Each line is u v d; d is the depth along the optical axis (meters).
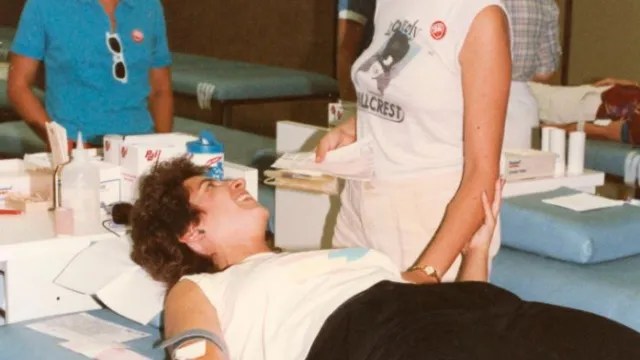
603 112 5.13
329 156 2.47
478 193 2.12
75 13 3.37
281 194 3.65
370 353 1.81
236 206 2.24
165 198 2.25
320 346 1.88
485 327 1.80
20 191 2.80
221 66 6.90
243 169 2.67
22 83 3.43
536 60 3.67
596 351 1.77
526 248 3.25
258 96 6.08
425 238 2.27
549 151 3.62
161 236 2.25
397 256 2.31
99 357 2.19
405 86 2.20
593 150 4.98
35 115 3.40
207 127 5.38
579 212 3.26
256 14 8.09
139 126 3.51
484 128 2.10
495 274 3.17
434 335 1.77
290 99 6.21
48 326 2.37
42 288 2.41
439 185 2.25
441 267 2.14
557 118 5.31
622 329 1.82
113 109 3.45
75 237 2.44
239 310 2.03
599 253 3.11
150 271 2.29
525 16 3.56
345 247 2.39
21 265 2.37
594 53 6.56
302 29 7.71
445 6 2.13
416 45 2.17
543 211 3.24
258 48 8.12
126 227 2.53
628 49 6.37
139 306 2.33
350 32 3.91
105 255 2.44
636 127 4.99
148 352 2.23
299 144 3.80
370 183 2.35
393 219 2.30
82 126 3.42
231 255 2.25
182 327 2.03
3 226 2.52
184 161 2.32
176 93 6.21
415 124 2.25
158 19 3.60
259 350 2.01
